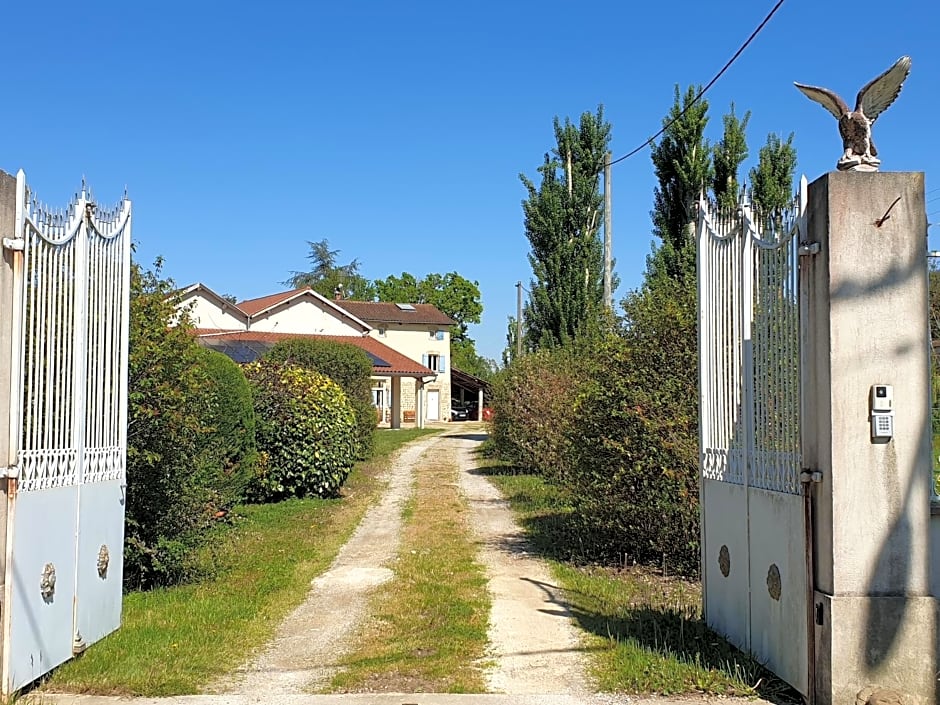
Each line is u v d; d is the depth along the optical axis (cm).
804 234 544
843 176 519
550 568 1051
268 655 707
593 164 2269
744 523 641
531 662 661
